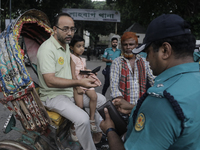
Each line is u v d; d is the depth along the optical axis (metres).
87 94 2.22
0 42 1.56
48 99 1.92
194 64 0.82
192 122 0.72
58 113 1.88
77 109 1.84
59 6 15.16
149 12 12.57
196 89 0.77
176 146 0.78
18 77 1.53
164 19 0.82
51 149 1.96
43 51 1.79
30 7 13.91
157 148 0.74
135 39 2.09
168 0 11.12
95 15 17.36
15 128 1.84
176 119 0.71
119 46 15.97
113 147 1.03
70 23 1.85
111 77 2.10
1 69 1.53
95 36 30.14
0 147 1.68
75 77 2.25
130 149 0.81
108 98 5.32
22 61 1.57
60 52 1.93
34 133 1.75
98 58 22.14
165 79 0.83
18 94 1.51
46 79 1.75
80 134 1.84
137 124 0.82
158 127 0.74
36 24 2.06
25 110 1.57
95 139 2.46
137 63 2.12
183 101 0.73
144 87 2.07
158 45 0.84
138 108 0.88
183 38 0.79
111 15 17.44
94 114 2.28
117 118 1.19
